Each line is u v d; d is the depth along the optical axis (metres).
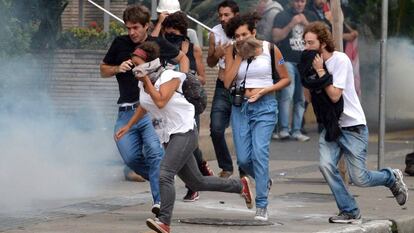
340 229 23.66
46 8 35.62
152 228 21.89
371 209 26.92
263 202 24.25
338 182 24.38
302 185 31.38
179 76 21.95
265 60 24.34
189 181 23.02
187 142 22.06
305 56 23.78
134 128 24.14
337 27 30.09
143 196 28.16
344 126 24.08
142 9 24.12
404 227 25.53
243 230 23.31
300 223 24.47
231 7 28.20
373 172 24.66
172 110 21.95
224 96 28.72
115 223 23.84
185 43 27.44
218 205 26.97
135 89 24.34
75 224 23.66
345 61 23.73
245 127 24.45
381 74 31.14
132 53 23.00
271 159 38.28
